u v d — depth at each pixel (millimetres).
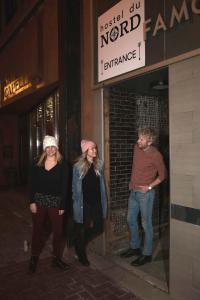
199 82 2771
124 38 3695
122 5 3711
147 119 4770
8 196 9156
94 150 3801
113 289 3289
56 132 7094
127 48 3656
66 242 4633
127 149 4543
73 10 4707
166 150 4926
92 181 3797
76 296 3146
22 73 7602
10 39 8477
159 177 3740
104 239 4211
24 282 3459
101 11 4117
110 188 4348
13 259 4145
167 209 5051
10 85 8609
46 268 3822
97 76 4258
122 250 4414
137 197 3896
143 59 3416
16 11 7777
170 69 3045
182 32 2908
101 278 3547
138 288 3289
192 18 2799
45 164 3754
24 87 7500
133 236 4121
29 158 10016
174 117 3014
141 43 3430
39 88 6539
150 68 3303
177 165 2992
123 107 4449
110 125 4320
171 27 3021
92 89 4344
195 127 2818
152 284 3375
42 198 3742
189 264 2885
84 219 3811
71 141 4703
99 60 4191
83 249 3885
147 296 3123
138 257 3967
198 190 2797
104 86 4137
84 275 3625
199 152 2789
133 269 3771
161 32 3150
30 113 9945
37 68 6574
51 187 3732
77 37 4684
